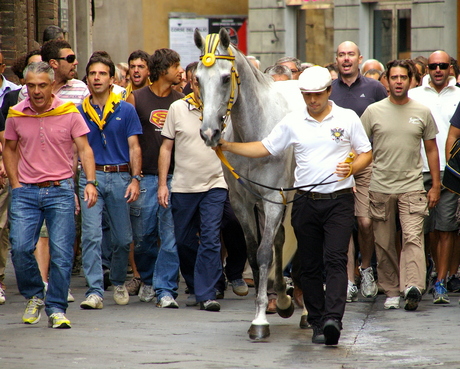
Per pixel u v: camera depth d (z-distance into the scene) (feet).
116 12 285.02
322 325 73.87
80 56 205.05
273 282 81.71
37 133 78.84
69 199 79.71
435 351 71.92
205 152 91.45
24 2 160.35
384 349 72.74
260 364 67.36
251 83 75.82
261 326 76.07
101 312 89.30
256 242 80.38
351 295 97.14
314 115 73.10
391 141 93.76
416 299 91.15
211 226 91.35
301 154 73.36
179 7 287.48
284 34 284.41
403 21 269.44
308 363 67.72
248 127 76.48
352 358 69.41
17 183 79.87
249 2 286.87
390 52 272.72
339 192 72.79
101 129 90.89
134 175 91.71
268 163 76.54
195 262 94.58
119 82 129.59
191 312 90.22
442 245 97.60
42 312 87.71
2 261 99.50
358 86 102.68
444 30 261.65
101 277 91.97
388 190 93.56
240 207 79.82
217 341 75.61
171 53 96.22
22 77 108.37
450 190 94.48
